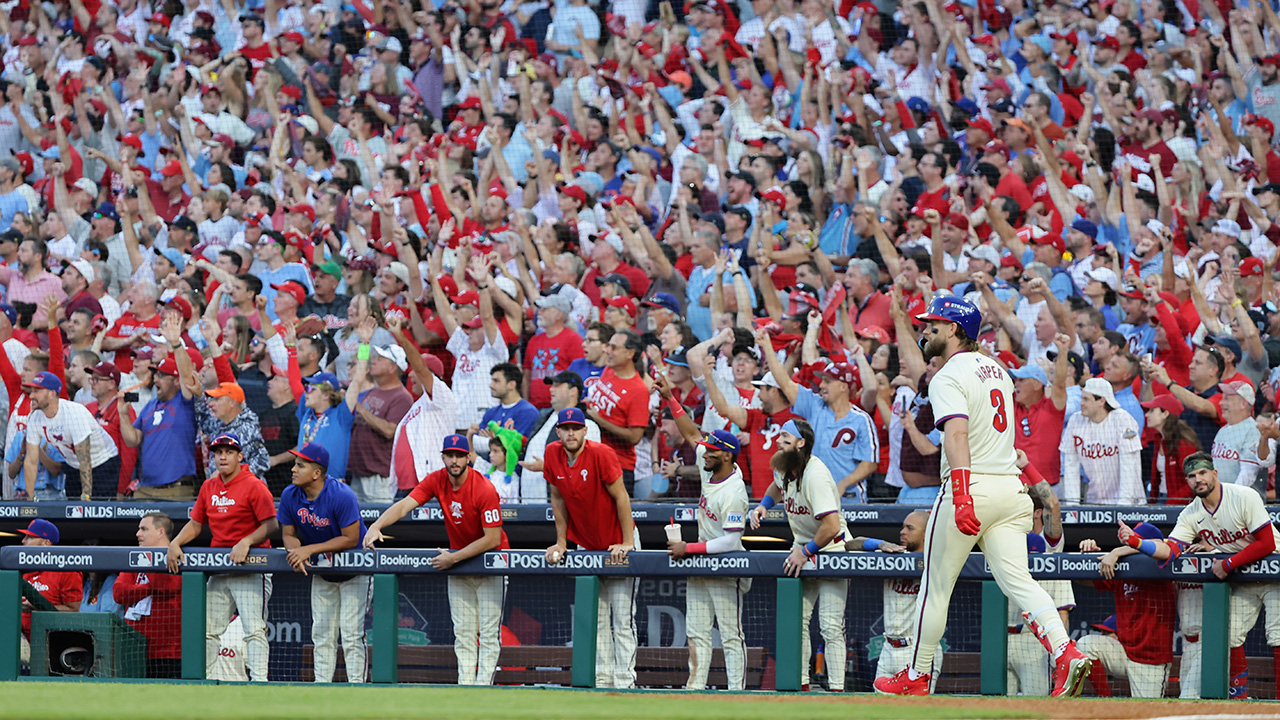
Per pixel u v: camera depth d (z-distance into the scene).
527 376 32.00
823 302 33.84
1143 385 30.11
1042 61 43.03
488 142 43.59
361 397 30.64
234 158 46.66
